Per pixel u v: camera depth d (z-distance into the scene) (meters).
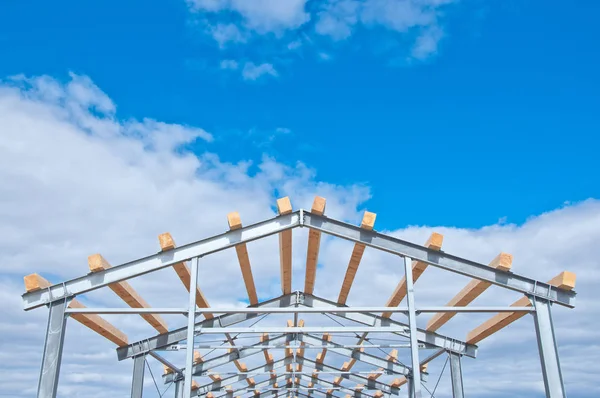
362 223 7.44
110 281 7.35
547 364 7.02
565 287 7.24
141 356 10.29
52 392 6.82
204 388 13.59
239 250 7.73
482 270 7.41
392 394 13.87
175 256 7.46
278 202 7.50
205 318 10.07
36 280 7.21
